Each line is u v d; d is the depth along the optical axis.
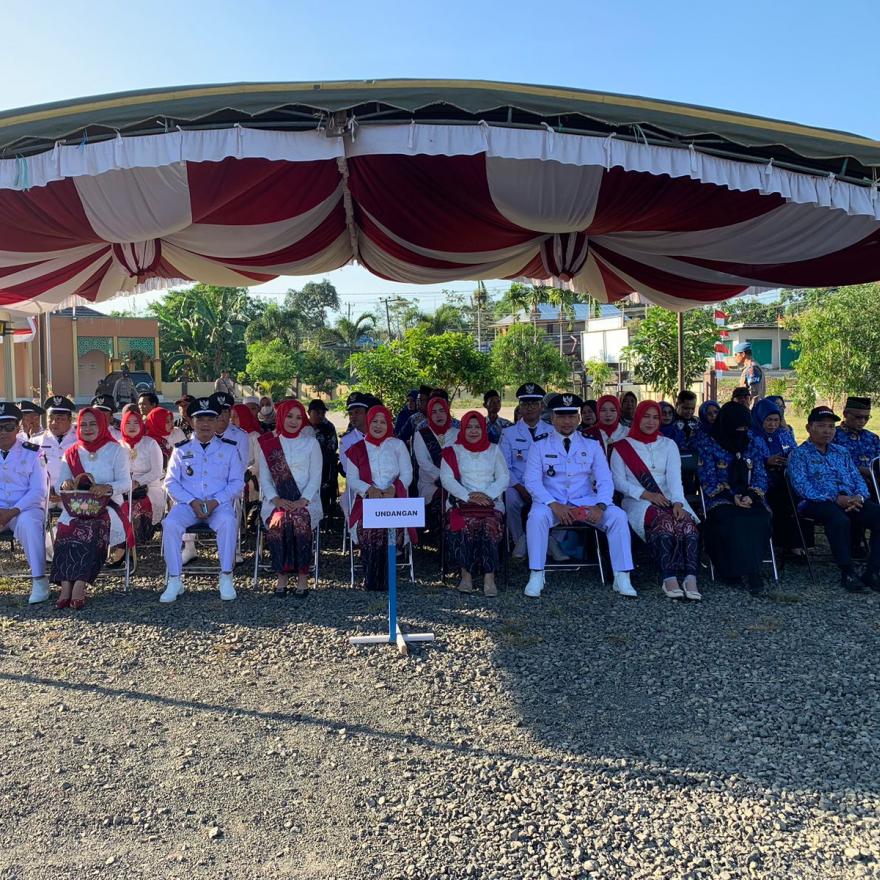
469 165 6.76
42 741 3.95
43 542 6.33
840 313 22.28
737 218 7.70
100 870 2.94
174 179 6.30
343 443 7.77
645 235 8.71
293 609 6.06
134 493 7.42
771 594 6.31
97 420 6.62
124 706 4.36
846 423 7.48
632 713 4.25
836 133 5.78
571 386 33.91
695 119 5.48
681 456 7.72
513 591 6.51
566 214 7.50
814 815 3.28
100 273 10.44
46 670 4.87
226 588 6.34
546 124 5.38
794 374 29.98
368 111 5.41
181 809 3.34
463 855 3.02
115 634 5.52
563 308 38.16
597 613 5.89
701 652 5.09
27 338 21.88
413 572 7.09
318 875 2.91
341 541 8.62
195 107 5.14
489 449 6.71
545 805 3.37
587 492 6.70
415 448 8.16
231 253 9.23
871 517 6.40
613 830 3.19
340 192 8.13
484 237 8.62
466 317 58.56
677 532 6.29
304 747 3.88
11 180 5.34
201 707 4.34
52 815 3.29
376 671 4.84
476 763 3.73
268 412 10.54
